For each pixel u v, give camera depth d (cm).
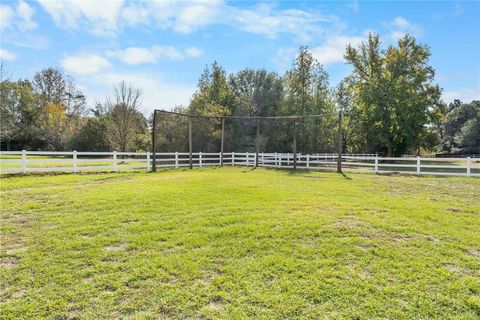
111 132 2895
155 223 543
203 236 475
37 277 343
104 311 282
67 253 408
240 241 455
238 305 291
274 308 287
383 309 285
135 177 1233
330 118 3247
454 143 6112
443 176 1393
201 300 300
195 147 2766
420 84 2783
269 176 1340
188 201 726
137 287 324
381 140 2767
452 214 620
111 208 651
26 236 473
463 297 305
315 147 3195
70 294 309
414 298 303
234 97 3581
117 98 2861
